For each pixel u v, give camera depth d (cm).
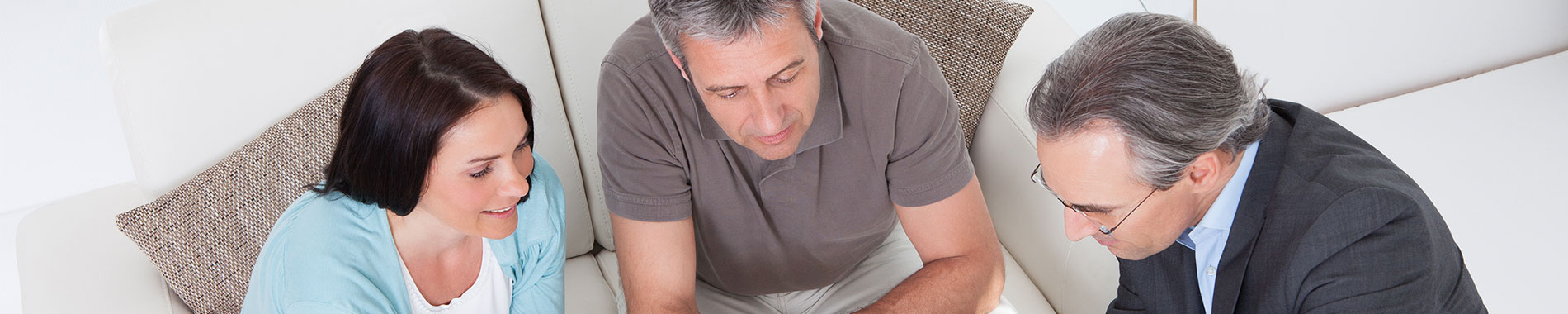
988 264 174
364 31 184
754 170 164
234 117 181
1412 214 111
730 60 127
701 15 124
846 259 187
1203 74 103
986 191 210
